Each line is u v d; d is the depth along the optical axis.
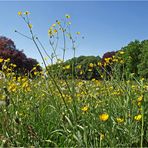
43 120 5.35
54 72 6.12
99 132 4.62
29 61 45.88
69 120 4.88
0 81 6.68
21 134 4.86
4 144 4.40
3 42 45.72
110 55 48.69
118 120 4.66
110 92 5.97
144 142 4.57
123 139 4.62
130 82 5.95
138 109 4.89
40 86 7.05
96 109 5.30
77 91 6.12
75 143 4.64
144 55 41.72
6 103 5.07
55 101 5.88
